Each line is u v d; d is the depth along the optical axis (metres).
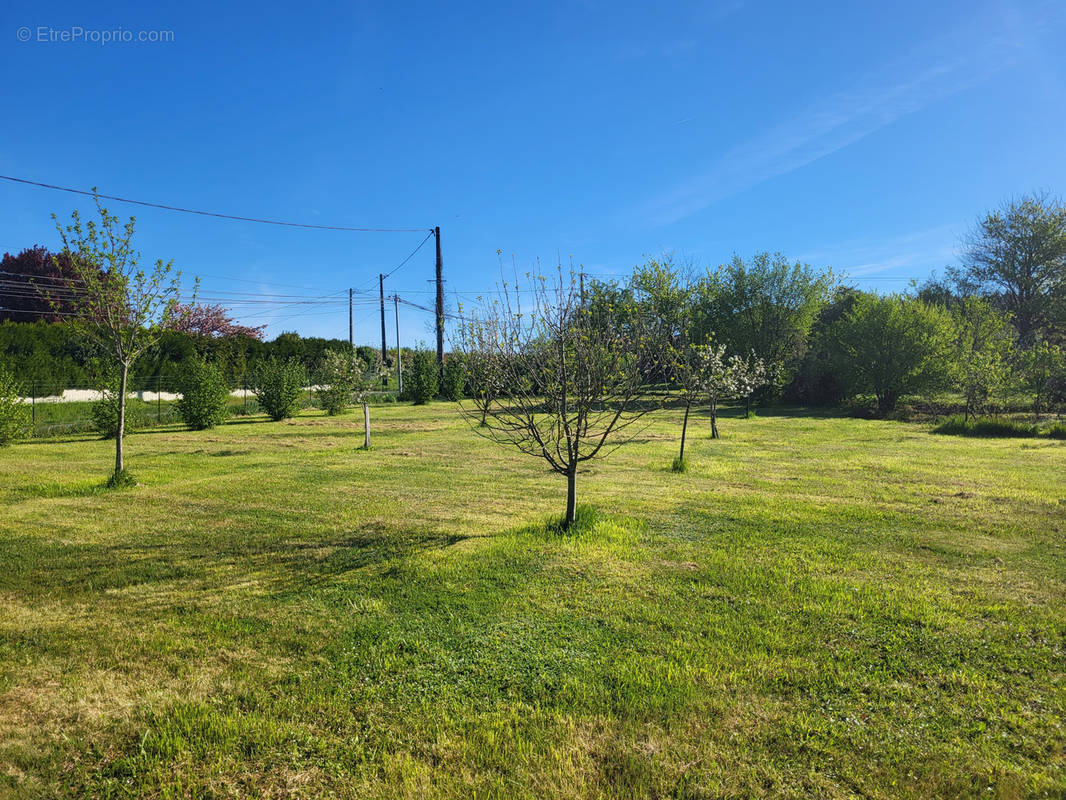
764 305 29.48
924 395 26.03
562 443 14.91
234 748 2.97
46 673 3.70
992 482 10.06
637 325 7.14
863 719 3.20
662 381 7.56
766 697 3.40
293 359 31.92
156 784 2.74
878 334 25.58
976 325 25.84
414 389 33.34
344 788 2.70
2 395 16.34
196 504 8.46
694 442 16.06
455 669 3.73
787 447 15.00
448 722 3.18
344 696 3.43
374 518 7.63
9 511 8.02
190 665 3.79
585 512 7.16
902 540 6.57
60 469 11.73
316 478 10.59
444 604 4.75
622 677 3.61
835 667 3.73
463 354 7.16
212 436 18.39
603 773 2.80
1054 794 2.63
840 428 20.03
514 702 3.38
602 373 6.77
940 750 2.92
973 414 23.06
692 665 3.75
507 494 9.17
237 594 5.00
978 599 4.84
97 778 2.79
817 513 7.79
